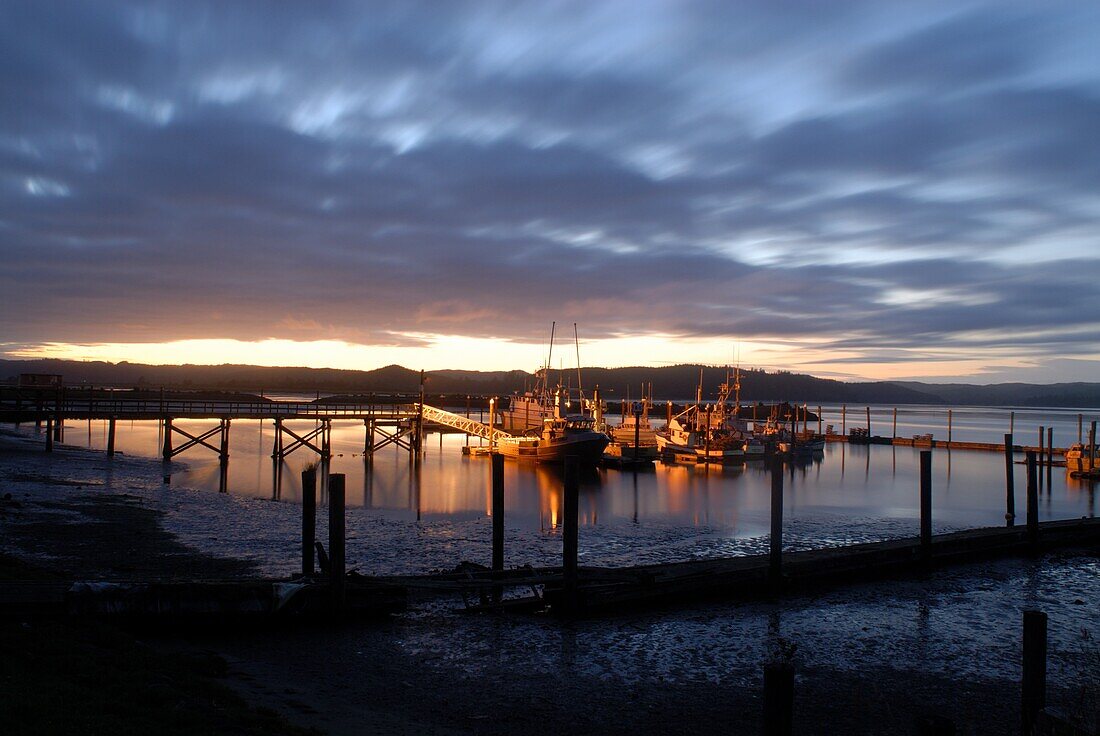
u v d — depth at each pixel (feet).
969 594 83.51
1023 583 88.89
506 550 99.35
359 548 97.30
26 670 39.75
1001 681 57.72
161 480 159.22
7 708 32.65
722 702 51.98
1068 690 55.77
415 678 54.34
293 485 164.35
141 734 32.60
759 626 70.13
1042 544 106.22
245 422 401.08
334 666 55.72
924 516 94.43
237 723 37.22
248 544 95.86
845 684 56.44
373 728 43.11
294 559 88.28
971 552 99.25
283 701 45.57
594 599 72.13
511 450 241.14
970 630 70.54
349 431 371.97
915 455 303.07
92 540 92.63
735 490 181.47
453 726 45.55
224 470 182.80
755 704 51.78
